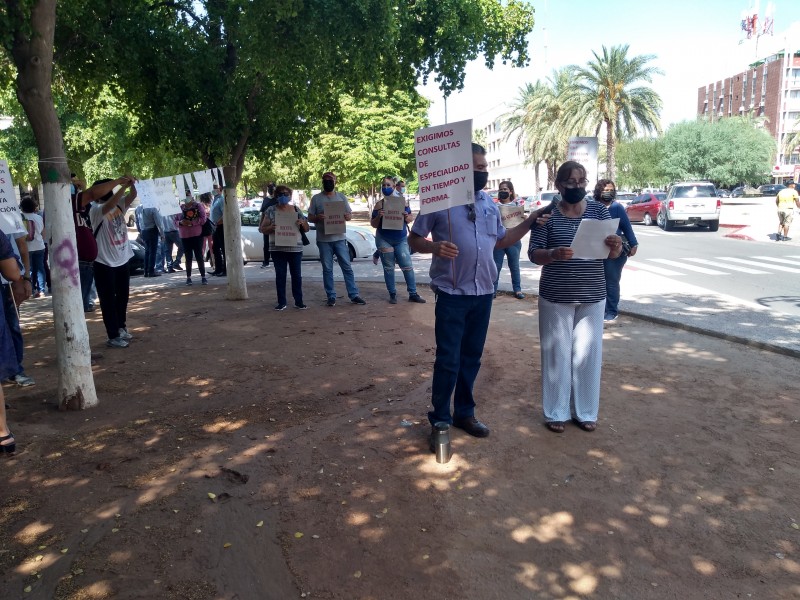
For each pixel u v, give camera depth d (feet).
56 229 16.90
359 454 14.48
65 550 10.80
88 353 17.80
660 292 35.63
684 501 12.35
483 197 14.69
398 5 28.09
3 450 14.60
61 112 66.69
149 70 29.99
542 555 10.71
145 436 15.60
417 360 21.99
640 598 9.66
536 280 42.39
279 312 31.45
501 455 14.37
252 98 32.55
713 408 17.06
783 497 12.44
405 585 9.96
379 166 108.27
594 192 26.08
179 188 29.71
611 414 16.72
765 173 196.13
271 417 16.79
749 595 9.68
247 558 10.61
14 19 15.76
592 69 124.98
